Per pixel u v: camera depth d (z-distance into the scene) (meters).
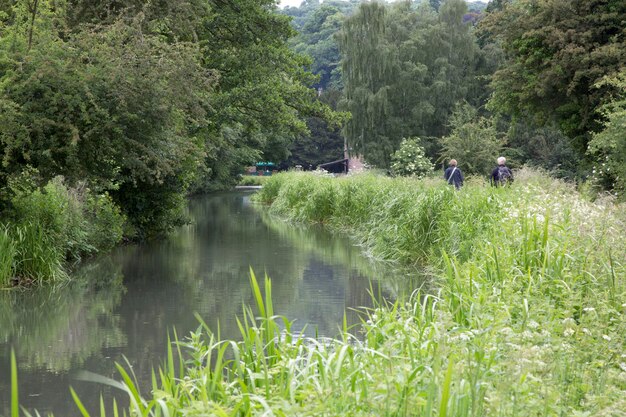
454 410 4.17
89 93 13.83
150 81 14.78
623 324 6.08
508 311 6.74
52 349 9.09
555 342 5.43
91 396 7.34
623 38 25.67
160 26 20.89
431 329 6.31
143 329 10.12
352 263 16.94
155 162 16.45
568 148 50.56
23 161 14.26
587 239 9.38
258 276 14.98
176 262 17.25
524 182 18.05
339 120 29.22
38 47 14.27
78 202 18.09
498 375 4.90
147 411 4.67
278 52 28.22
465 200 15.91
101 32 15.80
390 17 70.44
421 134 66.88
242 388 5.10
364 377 4.98
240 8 27.73
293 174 42.41
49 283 14.03
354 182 27.83
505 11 28.41
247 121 27.94
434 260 15.18
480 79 68.06
